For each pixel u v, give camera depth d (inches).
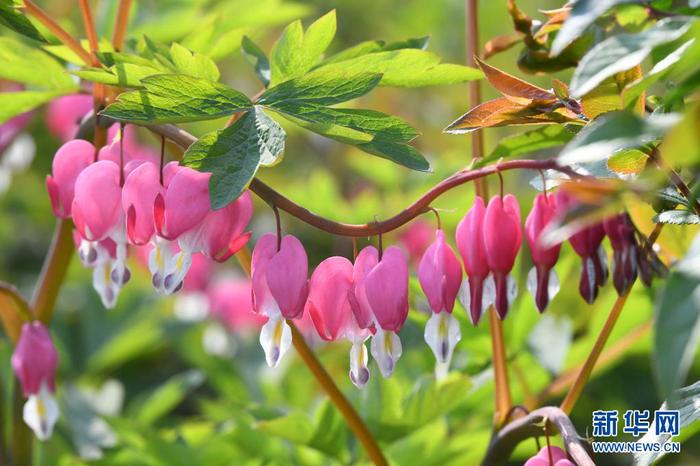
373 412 29.7
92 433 35.9
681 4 24.3
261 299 25.1
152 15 34.2
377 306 24.9
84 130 27.8
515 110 25.4
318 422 29.6
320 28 26.1
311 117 24.9
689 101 24.8
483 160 25.8
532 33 26.8
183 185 25.1
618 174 25.0
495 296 25.4
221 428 33.3
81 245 26.7
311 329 36.1
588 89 23.0
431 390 29.4
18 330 28.8
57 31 27.3
